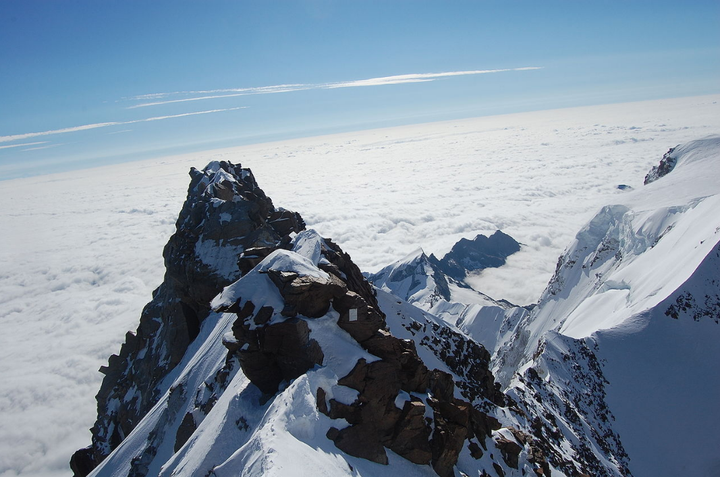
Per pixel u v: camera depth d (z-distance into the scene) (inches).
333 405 1034.7
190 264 2267.5
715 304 3553.2
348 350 1137.4
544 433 2187.5
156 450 1696.6
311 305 1176.8
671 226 5270.7
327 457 919.7
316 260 1578.5
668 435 2901.1
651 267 4751.5
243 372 1266.0
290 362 1129.4
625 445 2829.7
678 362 3277.6
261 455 836.6
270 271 1246.9
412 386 1202.0
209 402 1493.6
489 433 1443.2
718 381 3144.7
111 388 2696.9
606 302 4911.4
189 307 2352.4
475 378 2036.2
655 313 3590.1
